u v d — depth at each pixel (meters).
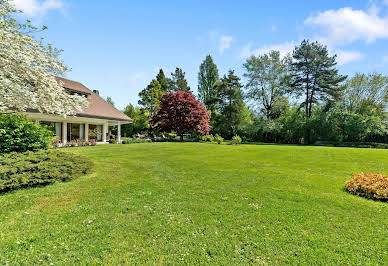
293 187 4.72
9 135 6.11
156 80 32.88
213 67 34.94
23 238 2.47
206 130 22.94
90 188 4.57
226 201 3.79
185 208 3.45
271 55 26.17
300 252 2.25
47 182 4.90
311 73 26.25
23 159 5.18
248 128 27.28
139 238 2.52
